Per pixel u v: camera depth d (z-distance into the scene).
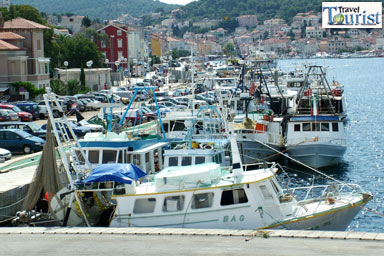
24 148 43.19
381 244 20.02
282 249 19.64
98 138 29.73
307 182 39.81
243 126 44.44
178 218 23.81
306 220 24.28
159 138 33.81
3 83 74.94
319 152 44.09
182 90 84.31
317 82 66.00
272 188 24.42
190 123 33.97
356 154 51.12
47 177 25.50
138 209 24.03
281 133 47.06
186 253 19.50
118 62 109.75
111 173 24.09
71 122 51.09
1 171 34.09
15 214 28.59
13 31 80.62
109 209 25.14
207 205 23.73
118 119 51.47
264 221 23.86
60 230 23.08
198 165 25.30
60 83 87.75
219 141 31.64
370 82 156.75
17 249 20.72
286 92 60.56
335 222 25.20
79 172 26.05
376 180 40.88
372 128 68.31
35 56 81.75
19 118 57.41
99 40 138.75
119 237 21.78
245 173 25.02
